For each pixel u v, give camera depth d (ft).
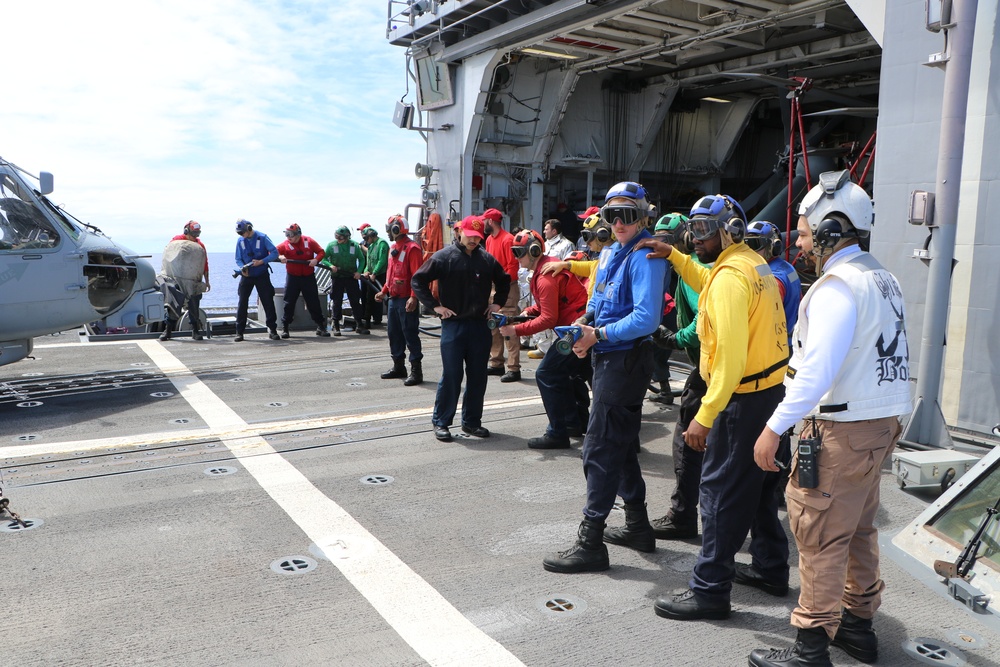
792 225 32.91
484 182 42.55
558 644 8.65
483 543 11.65
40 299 20.35
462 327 17.29
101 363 27.37
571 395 17.11
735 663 8.29
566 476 14.98
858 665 8.23
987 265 16.42
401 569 10.65
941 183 15.67
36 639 8.61
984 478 10.80
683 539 12.05
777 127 51.52
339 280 34.91
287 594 9.82
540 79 42.39
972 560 9.96
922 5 16.93
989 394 16.56
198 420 19.04
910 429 16.25
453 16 37.68
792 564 11.04
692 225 8.80
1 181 20.11
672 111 47.55
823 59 37.73
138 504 13.10
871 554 8.22
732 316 8.21
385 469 15.31
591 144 45.70
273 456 16.07
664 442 17.60
